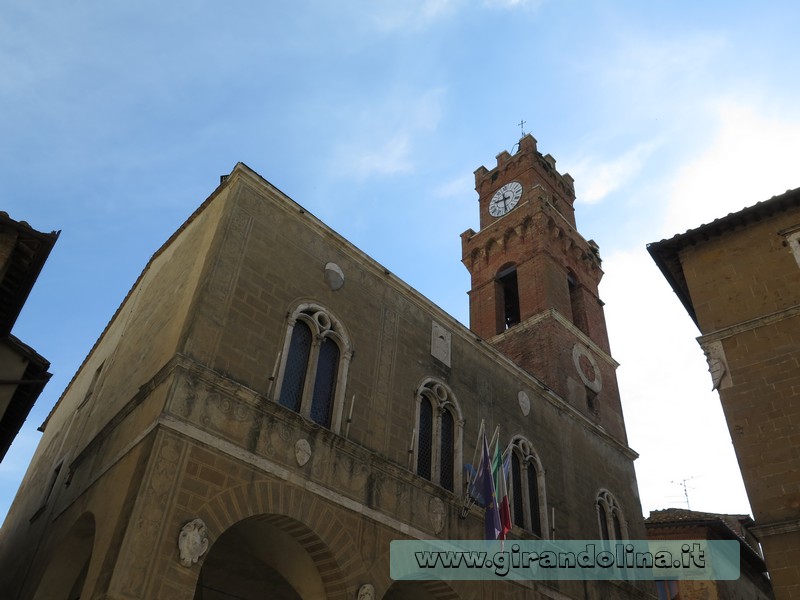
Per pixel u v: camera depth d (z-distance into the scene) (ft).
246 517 57.47
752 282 77.10
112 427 65.57
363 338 77.87
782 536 62.03
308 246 77.36
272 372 66.18
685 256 83.71
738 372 72.59
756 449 67.62
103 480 61.26
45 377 79.51
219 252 67.77
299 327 72.23
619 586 97.66
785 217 78.43
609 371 136.77
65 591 66.08
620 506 109.19
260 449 61.11
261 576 73.97
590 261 155.12
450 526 75.41
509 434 92.79
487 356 96.53
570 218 169.07
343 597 61.26
